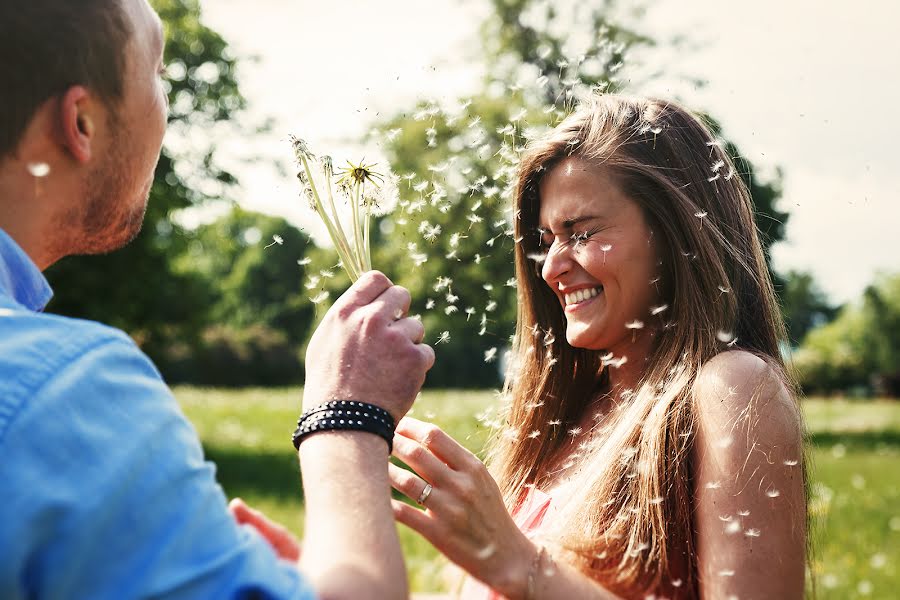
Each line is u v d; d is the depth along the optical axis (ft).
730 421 4.86
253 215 53.06
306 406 4.00
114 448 2.88
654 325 5.68
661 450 5.05
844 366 113.29
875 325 144.15
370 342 4.08
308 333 148.97
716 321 5.35
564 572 4.86
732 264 5.63
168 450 3.02
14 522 2.66
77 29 3.40
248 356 100.99
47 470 2.75
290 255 150.61
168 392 3.24
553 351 6.42
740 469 4.76
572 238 5.68
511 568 4.76
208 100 45.06
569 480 5.87
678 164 5.62
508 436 6.37
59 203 3.60
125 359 3.14
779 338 5.83
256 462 33.40
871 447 46.32
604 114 5.77
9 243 3.42
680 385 5.18
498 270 25.26
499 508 4.85
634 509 5.06
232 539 3.06
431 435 4.84
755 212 6.33
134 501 2.86
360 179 5.24
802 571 4.83
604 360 5.57
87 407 2.90
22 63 3.31
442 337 5.08
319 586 3.27
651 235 5.53
